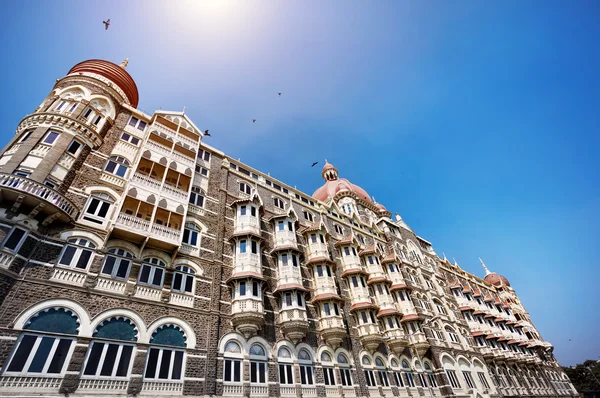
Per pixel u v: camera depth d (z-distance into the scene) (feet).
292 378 73.00
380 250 131.23
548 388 176.24
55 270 53.26
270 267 88.22
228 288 75.66
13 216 51.85
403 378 97.71
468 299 166.40
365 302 99.50
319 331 86.38
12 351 43.93
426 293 137.28
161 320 60.34
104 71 88.43
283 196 115.24
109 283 57.77
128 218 64.08
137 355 53.88
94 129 72.28
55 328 48.80
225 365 64.34
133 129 84.53
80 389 46.42
